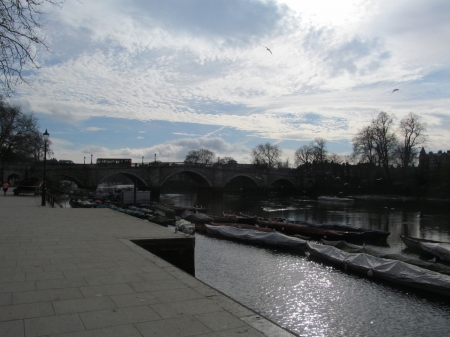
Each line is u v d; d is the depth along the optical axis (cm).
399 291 1905
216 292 817
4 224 1980
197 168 10512
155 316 663
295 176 13188
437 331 1502
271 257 2667
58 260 1109
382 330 1507
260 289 1955
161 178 9638
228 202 9250
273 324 638
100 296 771
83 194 7488
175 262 1559
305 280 2095
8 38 1303
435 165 14212
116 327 608
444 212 6562
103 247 1330
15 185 7394
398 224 4916
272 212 6650
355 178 12150
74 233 1677
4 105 7431
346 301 1789
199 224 4041
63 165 8000
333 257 2405
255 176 12038
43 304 714
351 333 1487
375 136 10631
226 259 2609
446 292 1778
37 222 2097
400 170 10788
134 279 909
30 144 8125
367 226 4731
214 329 609
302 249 2898
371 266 2122
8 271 969
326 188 11769
